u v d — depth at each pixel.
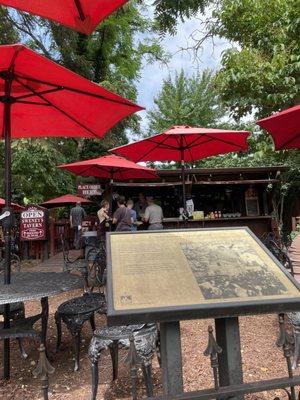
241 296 1.67
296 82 6.98
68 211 16.83
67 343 3.92
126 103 3.20
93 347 2.65
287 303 1.66
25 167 12.55
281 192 10.80
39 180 13.05
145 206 10.33
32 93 3.26
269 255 2.03
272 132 4.35
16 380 3.12
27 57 2.44
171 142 6.12
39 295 2.84
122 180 10.18
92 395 2.63
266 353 3.33
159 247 2.07
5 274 3.29
